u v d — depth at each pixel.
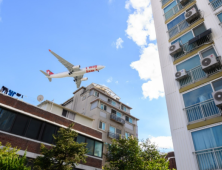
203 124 11.07
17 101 16.30
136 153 16.36
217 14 14.41
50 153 12.09
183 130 11.84
